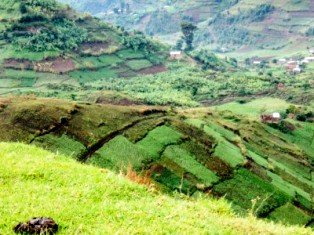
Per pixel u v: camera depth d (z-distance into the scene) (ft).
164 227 36.27
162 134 334.44
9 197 39.22
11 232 32.91
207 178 296.92
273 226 43.55
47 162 49.14
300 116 563.89
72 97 619.67
